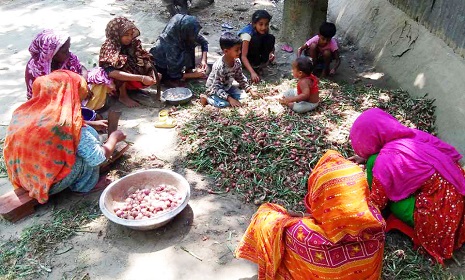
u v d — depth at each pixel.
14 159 3.57
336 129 4.57
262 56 6.06
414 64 5.45
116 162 4.27
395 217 3.42
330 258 2.42
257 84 5.60
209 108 5.02
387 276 3.09
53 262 3.26
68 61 4.73
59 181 3.62
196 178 4.09
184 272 3.17
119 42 5.09
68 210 3.72
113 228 3.55
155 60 5.57
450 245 3.18
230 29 7.29
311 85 4.78
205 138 4.41
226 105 5.06
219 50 6.63
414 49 5.59
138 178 3.73
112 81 5.08
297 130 4.46
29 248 3.37
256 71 6.04
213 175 4.11
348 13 7.35
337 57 5.86
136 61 5.31
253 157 4.18
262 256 2.75
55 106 3.47
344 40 6.98
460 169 3.24
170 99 5.17
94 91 4.93
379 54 6.16
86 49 6.54
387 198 3.25
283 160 4.11
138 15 7.87
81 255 3.31
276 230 2.61
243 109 4.95
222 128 4.51
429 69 5.18
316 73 6.05
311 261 2.47
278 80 5.79
